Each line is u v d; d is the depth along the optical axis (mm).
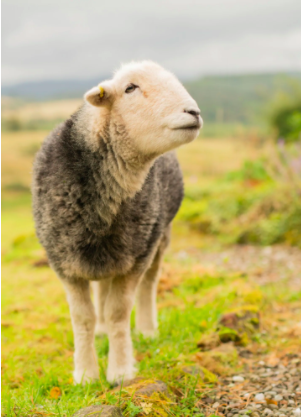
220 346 3488
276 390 2869
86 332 3012
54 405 2543
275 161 9023
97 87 2641
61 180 2764
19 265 6887
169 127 2568
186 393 2707
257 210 8391
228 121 17781
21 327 4180
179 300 4777
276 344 3697
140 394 2471
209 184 11336
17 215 12766
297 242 7434
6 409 2453
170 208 3666
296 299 4934
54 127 3168
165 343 3625
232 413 2596
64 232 2785
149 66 2770
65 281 2967
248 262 6758
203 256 7293
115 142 2703
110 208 2738
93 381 2934
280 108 13867
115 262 2855
